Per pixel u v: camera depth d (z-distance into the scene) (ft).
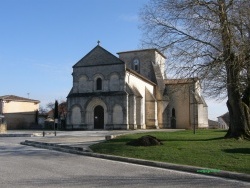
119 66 166.09
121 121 160.97
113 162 47.65
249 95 77.56
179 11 70.69
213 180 33.81
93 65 171.42
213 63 68.69
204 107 204.03
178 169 40.68
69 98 171.53
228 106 73.61
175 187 29.96
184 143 63.00
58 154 58.75
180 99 198.29
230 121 73.26
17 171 38.37
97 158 52.75
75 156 55.52
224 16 64.85
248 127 71.56
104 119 164.55
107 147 61.11
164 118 195.11
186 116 197.06
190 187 30.12
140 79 181.88
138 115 171.22
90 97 167.32
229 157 45.62
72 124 169.48
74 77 174.19
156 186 30.32
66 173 37.09
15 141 94.63
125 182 32.09
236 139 68.95
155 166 43.50
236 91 71.20
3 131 150.00
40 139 92.68
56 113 199.41
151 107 185.47
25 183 30.99
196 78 71.97
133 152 53.47
